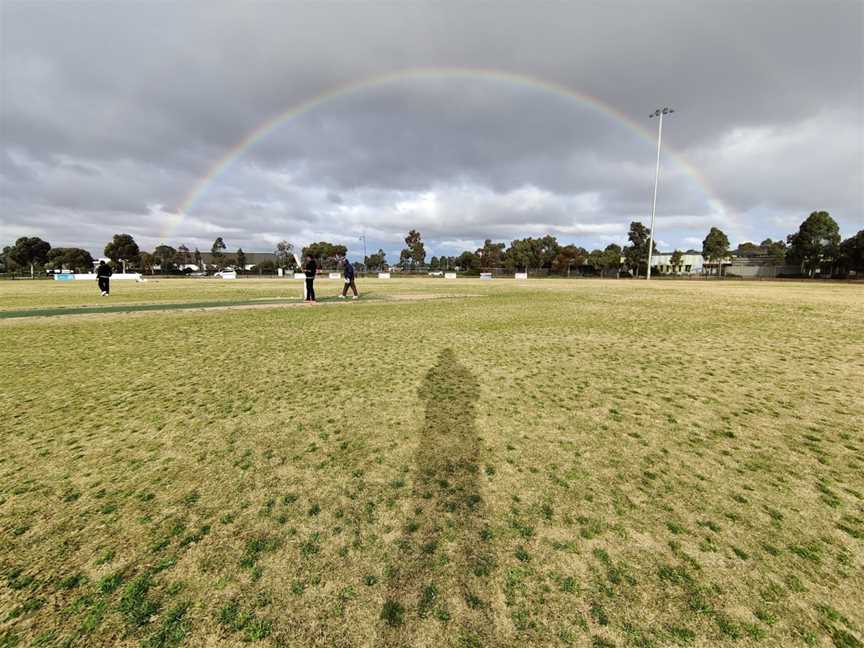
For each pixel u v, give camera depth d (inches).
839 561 85.7
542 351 293.6
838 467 125.9
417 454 134.5
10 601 76.7
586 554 88.0
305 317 487.2
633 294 904.3
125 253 3390.7
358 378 224.1
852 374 230.8
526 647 66.7
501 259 3624.5
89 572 83.7
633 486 115.3
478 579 81.1
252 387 208.1
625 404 182.1
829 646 66.5
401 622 71.5
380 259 4212.6
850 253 2028.8
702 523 98.7
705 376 227.8
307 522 99.3
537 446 140.3
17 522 99.9
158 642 68.2
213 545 91.4
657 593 77.6
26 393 199.0
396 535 94.3
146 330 387.5
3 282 1646.2
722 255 2674.7
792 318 468.4
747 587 79.0
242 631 70.1
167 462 130.0
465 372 236.2
